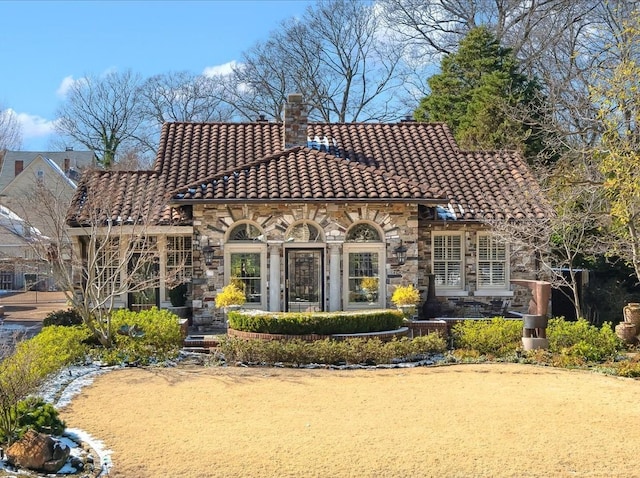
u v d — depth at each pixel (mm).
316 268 23625
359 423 12805
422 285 24984
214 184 23469
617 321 27688
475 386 15914
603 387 15945
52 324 21562
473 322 21359
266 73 50375
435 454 11094
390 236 23688
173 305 24219
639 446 11609
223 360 18828
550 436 12094
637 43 23438
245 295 23312
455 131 36531
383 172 24500
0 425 10977
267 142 27844
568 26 37438
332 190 23281
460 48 38438
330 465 10594
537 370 17859
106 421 12875
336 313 20234
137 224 22828
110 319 18984
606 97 19547
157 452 11156
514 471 10430
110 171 26188
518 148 30828
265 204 23000
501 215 24656
